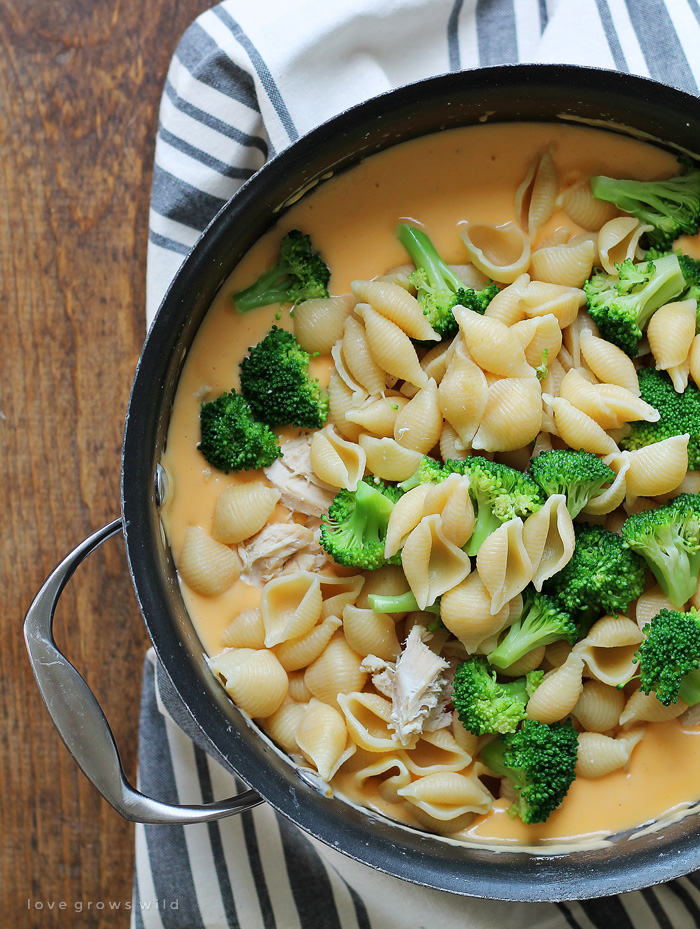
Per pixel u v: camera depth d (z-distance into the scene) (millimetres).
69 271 569
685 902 535
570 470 479
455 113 500
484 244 518
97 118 566
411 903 540
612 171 510
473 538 488
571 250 503
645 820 500
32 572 573
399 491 501
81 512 572
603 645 490
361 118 487
